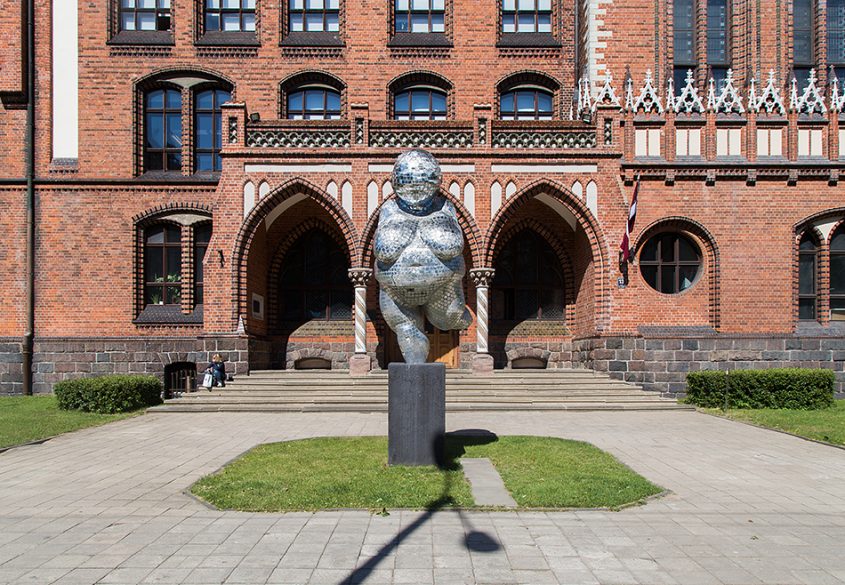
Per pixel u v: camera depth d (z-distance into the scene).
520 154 18.48
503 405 15.81
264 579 4.88
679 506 7.06
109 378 16.09
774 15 21.52
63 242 20.48
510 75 22.31
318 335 21.05
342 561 5.24
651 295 19.44
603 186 18.53
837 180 19.27
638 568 5.14
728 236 19.25
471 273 18.53
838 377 18.64
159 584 4.78
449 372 18.36
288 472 8.28
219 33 22.06
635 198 17.66
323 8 22.56
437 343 21.11
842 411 14.96
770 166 19.20
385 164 18.42
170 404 15.91
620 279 18.25
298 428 12.91
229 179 18.25
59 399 15.70
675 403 16.17
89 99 21.00
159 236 21.11
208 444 11.12
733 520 6.52
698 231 19.38
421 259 8.72
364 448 9.95
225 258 18.05
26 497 7.45
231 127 18.41
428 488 7.37
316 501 6.87
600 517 6.52
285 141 18.55
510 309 21.41
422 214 8.91
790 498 7.47
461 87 22.25
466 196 18.58
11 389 19.72
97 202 20.61
